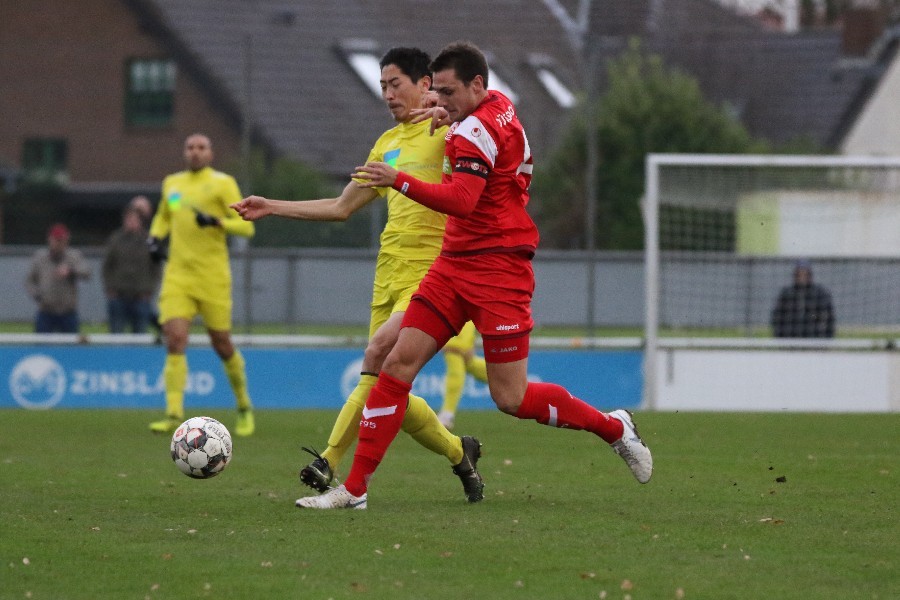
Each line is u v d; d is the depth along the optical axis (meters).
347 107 103.56
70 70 106.50
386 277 24.20
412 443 34.75
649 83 83.50
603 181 77.06
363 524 20.64
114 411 45.88
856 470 28.58
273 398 47.84
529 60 107.69
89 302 80.12
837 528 20.56
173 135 104.56
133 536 19.58
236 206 23.05
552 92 105.00
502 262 21.25
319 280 73.25
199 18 104.75
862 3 120.38
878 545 19.08
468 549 18.56
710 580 16.66
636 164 78.62
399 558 17.92
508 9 112.69
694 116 82.38
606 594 15.88
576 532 20.02
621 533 19.98
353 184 23.67
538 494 24.56
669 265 57.88
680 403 47.84
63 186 100.88
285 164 77.69
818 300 50.38
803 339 48.84
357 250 71.75
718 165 47.00
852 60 112.19
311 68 105.00
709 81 105.31
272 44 105.62
